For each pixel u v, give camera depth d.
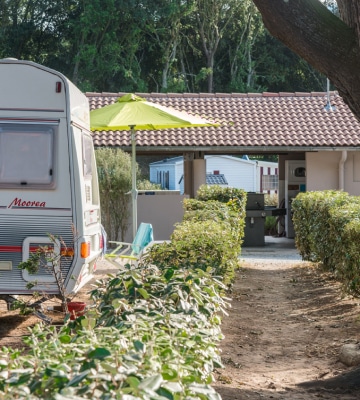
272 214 25.52
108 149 22.81
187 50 62.69
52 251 9.27
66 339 4.38
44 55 55.69
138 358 3.55
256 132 25.42
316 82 63.22
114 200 22.55
